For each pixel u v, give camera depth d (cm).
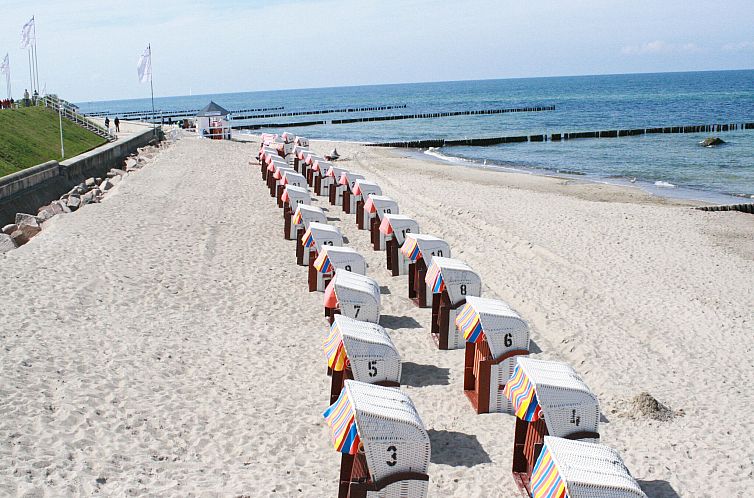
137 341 1138
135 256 1633
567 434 777
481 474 835
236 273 1609
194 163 3553
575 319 1384
